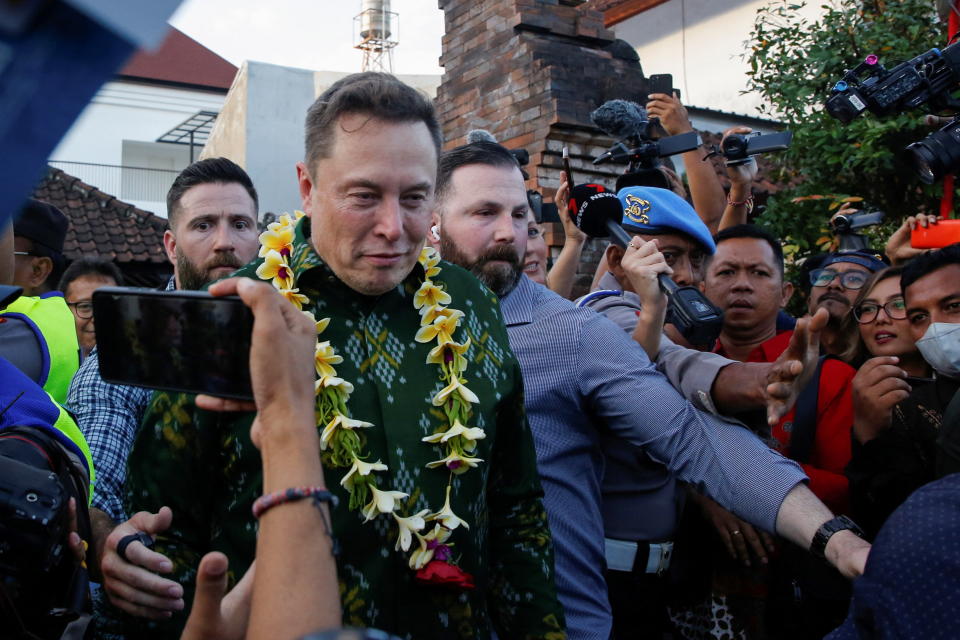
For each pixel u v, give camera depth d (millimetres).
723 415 1970
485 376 1746
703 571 2516
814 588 2330
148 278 12016
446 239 2301
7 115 550
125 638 1591
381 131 1571
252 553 1546
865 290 3064
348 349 1660
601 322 2178
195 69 26203
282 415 1082
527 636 1794
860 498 2340
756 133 3697
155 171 25062
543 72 5434
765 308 3006
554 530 2102
